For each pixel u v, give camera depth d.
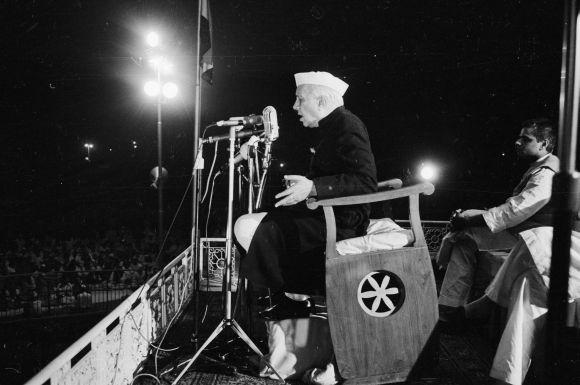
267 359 3.21
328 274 2.81
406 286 2.87
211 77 6.25
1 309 10.07
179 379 3.17
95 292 11.59
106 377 2.85
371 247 2.91
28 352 9.05
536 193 3.12
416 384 3.00
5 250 13.14
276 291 3.24
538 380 2.95
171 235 15.12
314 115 3.30
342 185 2.96
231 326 3.18
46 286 10.66
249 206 3.55
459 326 3.88
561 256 1.70
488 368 3.25
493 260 3.66
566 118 1.65
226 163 3.65
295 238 3.05
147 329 3.79
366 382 2.85
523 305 2.88
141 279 12.13
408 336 2.88
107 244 13.57
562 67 1.66
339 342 2.81
